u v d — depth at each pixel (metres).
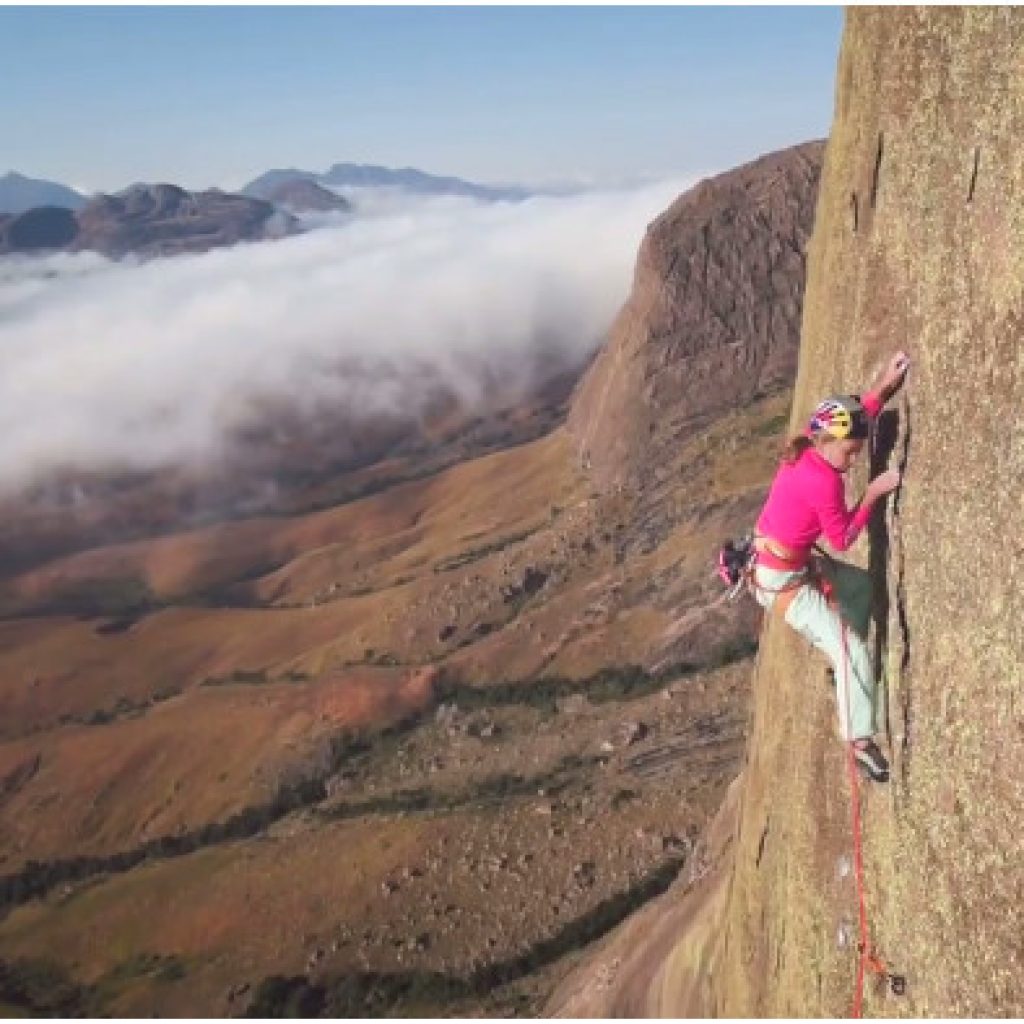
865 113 10.76
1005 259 8.02
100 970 96.19
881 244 10.08
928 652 8.56
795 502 8.58
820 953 10.98
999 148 8.17
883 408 9.53
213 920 93.12
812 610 8.97
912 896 8.88
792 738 12.52
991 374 8.07
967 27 8.71
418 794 106.69
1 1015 95.25
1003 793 7.63
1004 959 7.57
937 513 8.50
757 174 184.62
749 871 14.95
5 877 134.75
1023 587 7.51
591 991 35.09
